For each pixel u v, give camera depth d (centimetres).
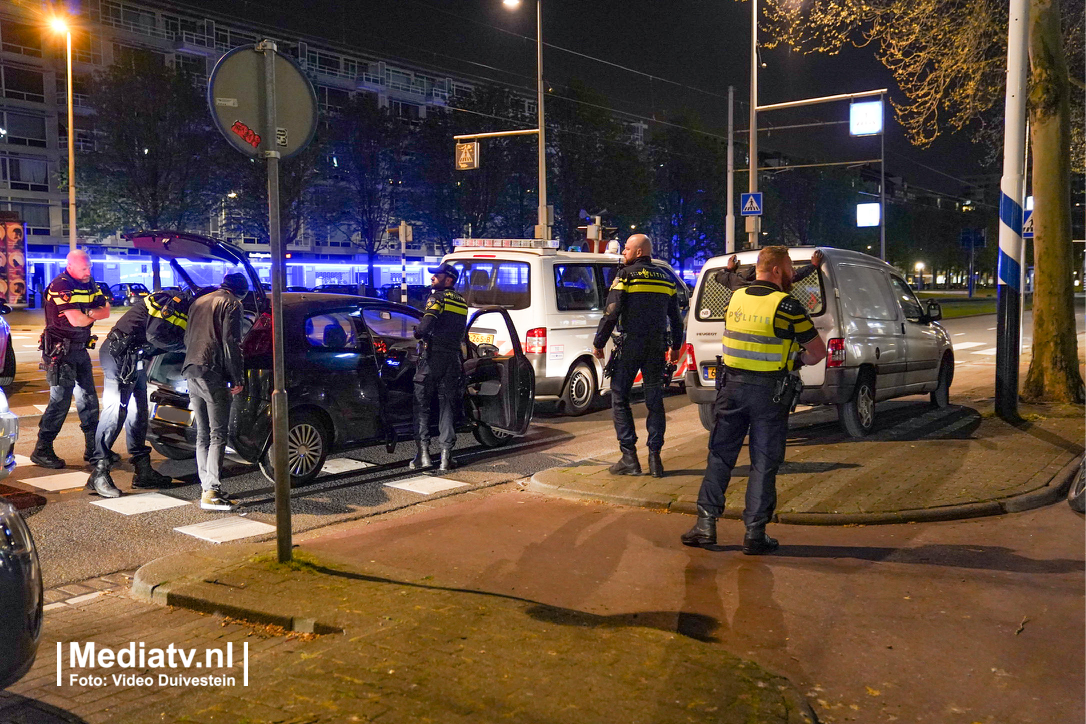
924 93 1334
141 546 565
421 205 4709
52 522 617
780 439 520
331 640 389
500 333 1034
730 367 527
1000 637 390
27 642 287
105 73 4094
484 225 4656
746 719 299
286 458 488
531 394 847
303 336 725
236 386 633
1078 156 1752
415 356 838
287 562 490
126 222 4156
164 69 4050
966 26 1268
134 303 702
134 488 716
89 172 4025
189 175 4088
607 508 643
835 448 801
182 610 449
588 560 514
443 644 367
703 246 5491
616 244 1562
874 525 580
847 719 320
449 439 786
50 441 782
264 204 4244
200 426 652
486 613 407
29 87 4838
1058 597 438
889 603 434
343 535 577
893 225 7594
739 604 437
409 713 304
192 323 644
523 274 1035
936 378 1038
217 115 444
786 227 6538
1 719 329
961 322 3306
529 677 333
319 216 4897
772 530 575
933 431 884
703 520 534
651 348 706
